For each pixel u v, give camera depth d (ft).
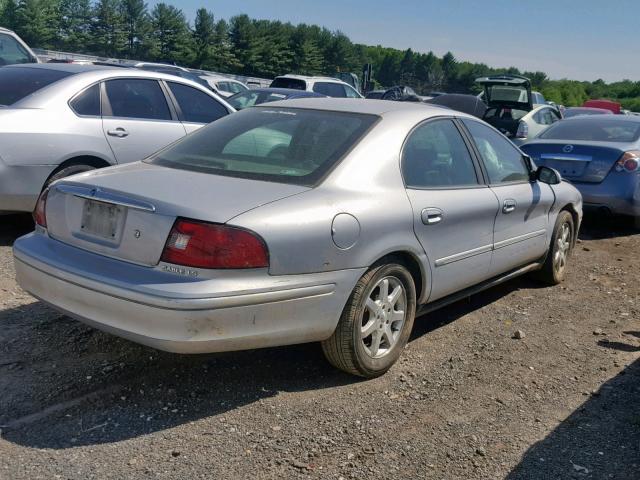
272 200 10.85
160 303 9.86
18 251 11.97
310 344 13.92
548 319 16.78
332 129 12.95
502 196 15.48
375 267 12.00
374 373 12.48
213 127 14.20
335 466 9.81
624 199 26.32
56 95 19.54
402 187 12.68
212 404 11.28
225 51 246.88
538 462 10.25
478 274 15.05
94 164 20.08
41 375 11.84
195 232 10.05
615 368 13.97
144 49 238.27
